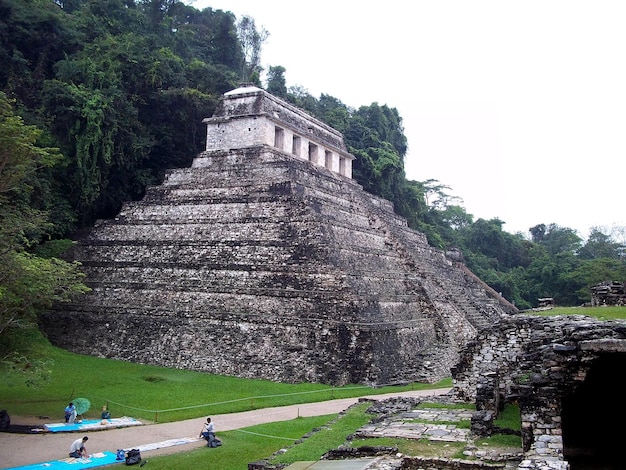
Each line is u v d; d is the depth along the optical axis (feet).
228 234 120.78
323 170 158.51
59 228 136.98
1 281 72.59
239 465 56.90
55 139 140.97
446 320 133.49
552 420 44.98
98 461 57.16
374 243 136.98
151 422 74.08
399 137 294.46
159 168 172.35
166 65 180.24
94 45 169.27
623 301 77.66
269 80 270.05
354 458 48.14
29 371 73.46
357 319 100.94
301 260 109.70
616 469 50.24
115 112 149.79
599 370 56.95
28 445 62.03
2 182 78.13
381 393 92.43
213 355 106.11
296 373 99.60
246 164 136.56
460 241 327.47
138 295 120.16
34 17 161.68
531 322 63.16
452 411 63.52
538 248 353.10
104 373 99.04
